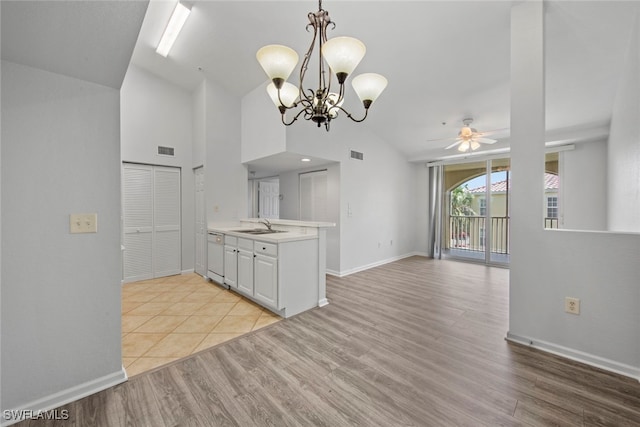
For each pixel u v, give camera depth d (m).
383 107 4.21
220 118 4.44
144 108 4.23
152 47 3.60
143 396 1.62
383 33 2.75
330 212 4.72
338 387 1.69
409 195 6.37
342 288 3.82
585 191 4.46
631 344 1.78
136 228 4.19
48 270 1.54
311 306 3.05
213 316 2.85
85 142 1.64
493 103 3.79
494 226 5.92
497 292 3.63
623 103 2.82
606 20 2.25
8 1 1.06
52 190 1.55
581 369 1.86
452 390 1.66
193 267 4.78
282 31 2.91
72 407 1.53
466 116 4.21
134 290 3.76
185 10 2.78
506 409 1.49
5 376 1.42
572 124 4.07
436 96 3.76
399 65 3.22
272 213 7.76
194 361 2.00
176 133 4.56
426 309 3.01
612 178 3.69
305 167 5.11
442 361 1.97
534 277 2.15
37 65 1.47
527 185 2.17
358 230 4.90
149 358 2.04
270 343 2.26
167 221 4.50
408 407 1.52
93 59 1.46
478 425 1.38
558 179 4.74
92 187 1.67
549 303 2.09
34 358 1.50
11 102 1.43
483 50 2.85
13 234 1.44
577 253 1.97
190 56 3.67
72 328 1.61
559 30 2.42
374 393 1.64
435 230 6.19
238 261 3.43
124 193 4.08
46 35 1.26
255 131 4.33
